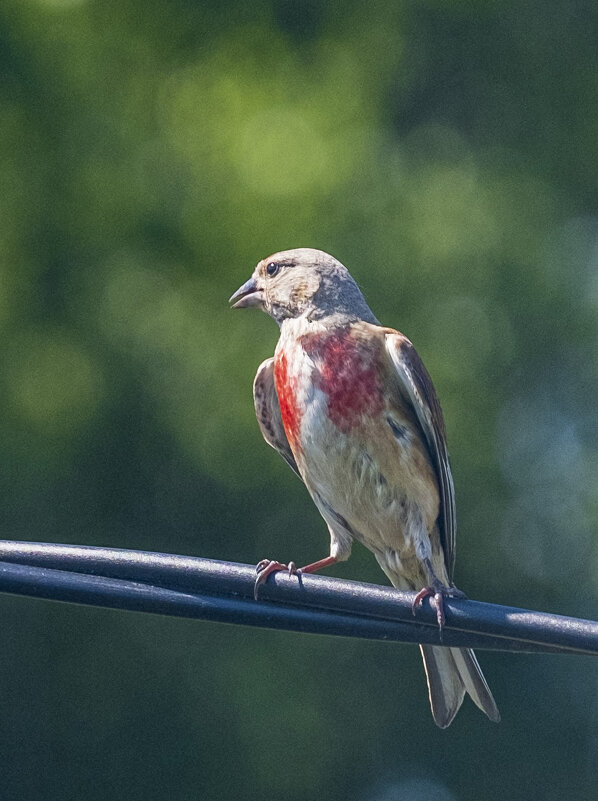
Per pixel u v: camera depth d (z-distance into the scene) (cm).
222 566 551
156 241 1444
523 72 1830
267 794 1379
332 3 1684
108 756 1382
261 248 1425
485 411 1480
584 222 1734
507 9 1831
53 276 1428
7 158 1441
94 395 1384
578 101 1811
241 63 1563
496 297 1530
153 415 1384
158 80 1521
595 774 1549
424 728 1458
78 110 1466
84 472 1376
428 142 1717
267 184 1451
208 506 1387
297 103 1548
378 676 1445
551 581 1527
